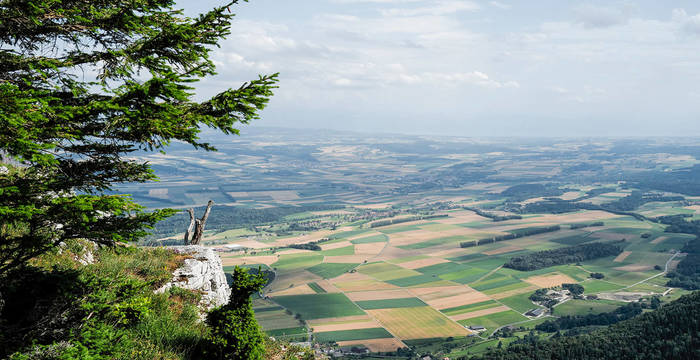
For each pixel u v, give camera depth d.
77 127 6.77
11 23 6.89
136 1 7.49
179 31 7.32
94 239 7.48
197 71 7.95
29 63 6.79
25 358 7.48
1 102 5.50
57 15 7.00
